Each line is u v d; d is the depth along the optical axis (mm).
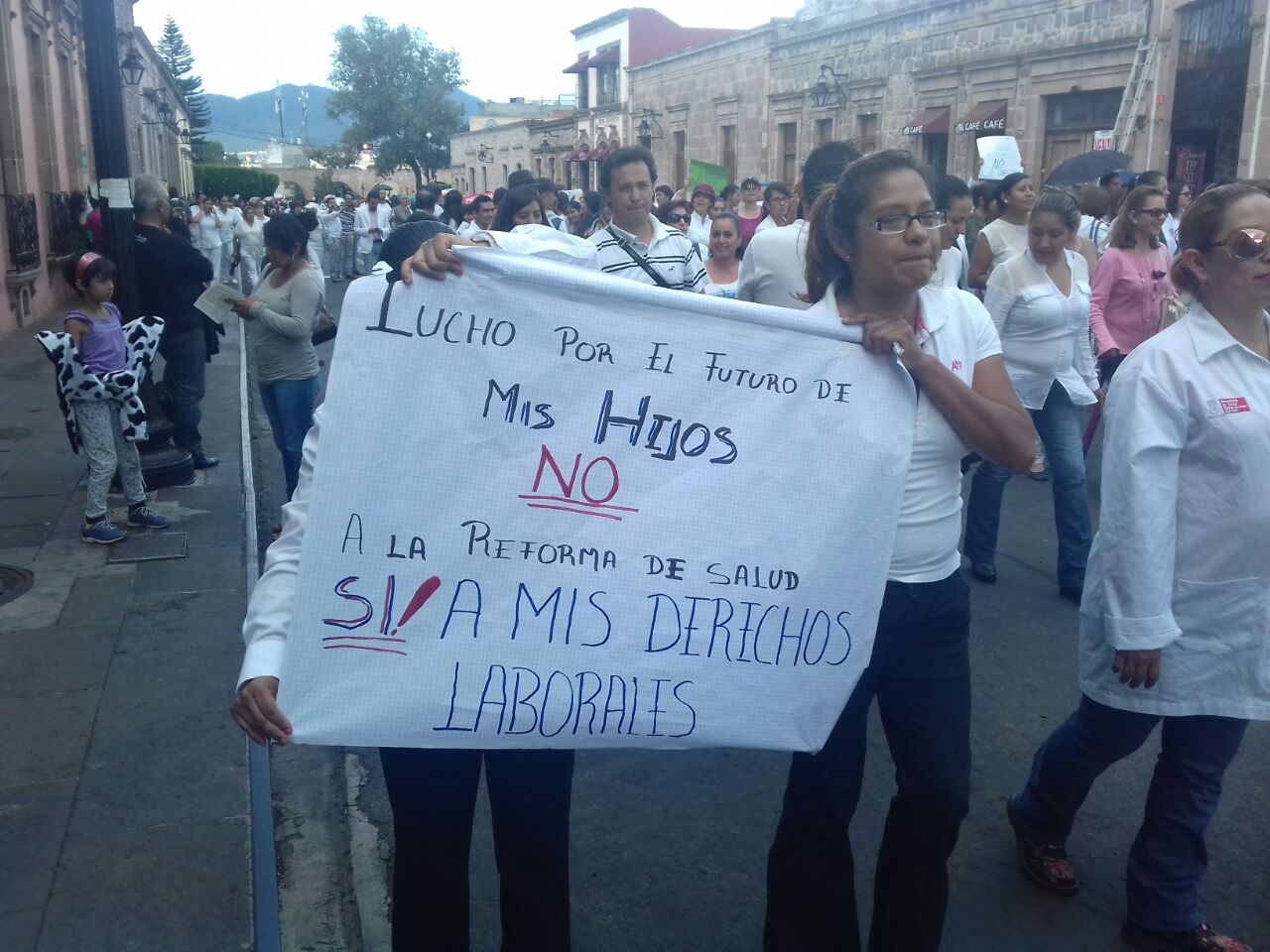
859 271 2340
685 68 32969
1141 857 2980
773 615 2305
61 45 19094
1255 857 3438
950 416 2354
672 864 3438
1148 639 2715
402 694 2139
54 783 3672
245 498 7016
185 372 7582
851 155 4223
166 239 7352
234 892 3123
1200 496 2730
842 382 2297
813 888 2584
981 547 5781
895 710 2504
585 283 2146
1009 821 3529
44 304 16484
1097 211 9320
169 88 51375
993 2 19562
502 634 2178
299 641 2090
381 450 2094
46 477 7527
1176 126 16266
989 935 3080
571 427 2178
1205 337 2727
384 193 25453
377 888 3346
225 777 3717
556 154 48719
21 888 3125
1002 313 5336
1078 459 5477
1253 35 14422
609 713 2248
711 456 2254
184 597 5332
